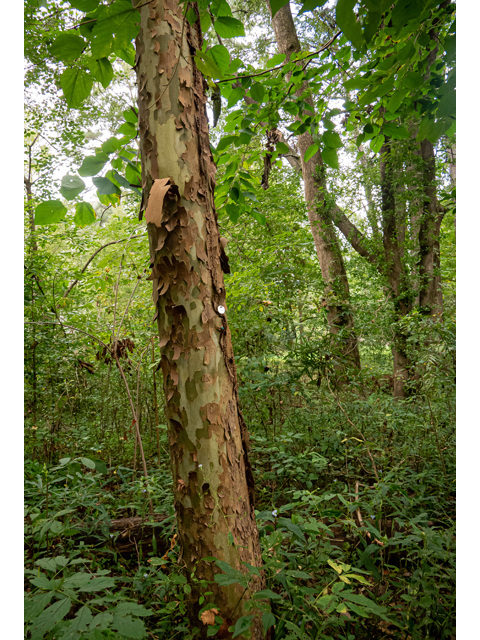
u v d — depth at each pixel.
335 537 2.16
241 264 4.93
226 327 1.40
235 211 2.68
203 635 1.27
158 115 1.31
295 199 6.82
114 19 1.18
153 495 2.30
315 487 2.84
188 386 1.31
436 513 2.19
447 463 2.86
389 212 6.73
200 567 1.29
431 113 2.22
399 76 1.94
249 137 2.28
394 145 6.04
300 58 2.22
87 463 1.89
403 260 6.42
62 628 1.00
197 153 1.35
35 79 4.48
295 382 3.39
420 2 1.21
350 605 1.05
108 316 4.77
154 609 1.57
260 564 1.38
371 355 6.95
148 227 1.37
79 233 4.66
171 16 1.31
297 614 1.31
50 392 3.46
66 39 1.26
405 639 1.42
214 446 1.31
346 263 7.92
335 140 2.12
